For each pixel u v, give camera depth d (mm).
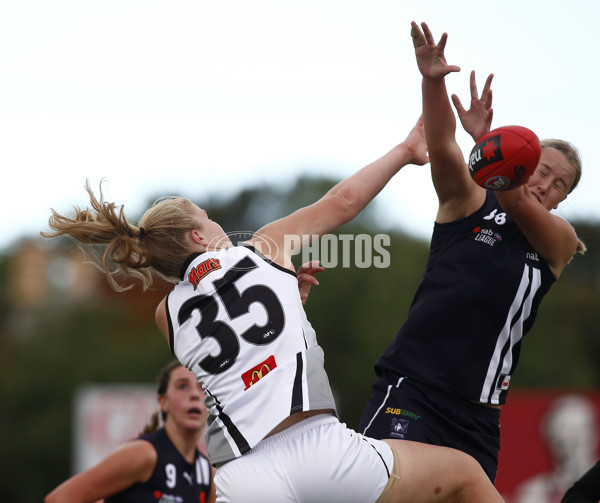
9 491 101562
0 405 106125
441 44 13734
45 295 126688
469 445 14789
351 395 99625
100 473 19844
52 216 14117
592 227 120438
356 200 14734
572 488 15484
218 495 12766
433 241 15484
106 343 112250
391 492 12461
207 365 13211
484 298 14617
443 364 14820
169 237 14039
